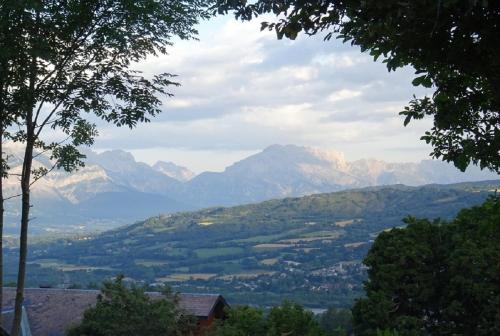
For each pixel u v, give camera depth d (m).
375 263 35.09
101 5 12.45
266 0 7.33
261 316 16.30
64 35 12.54
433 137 9.24
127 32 12.77
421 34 6.85
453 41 6.85
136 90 13.48
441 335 32.09
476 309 31.47
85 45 13.02
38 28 12.27
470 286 30.61
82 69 13.14
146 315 28.66
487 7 6.37
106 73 13.27
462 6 6.35
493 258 30.47
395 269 33.47
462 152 8.82
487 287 30.16
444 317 32.34
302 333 15.61
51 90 12.93
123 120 13.46
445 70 7.79
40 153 14.30
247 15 7.50
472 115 8.51
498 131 8.38
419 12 6.38
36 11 11.61
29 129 13.30
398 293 33.75
